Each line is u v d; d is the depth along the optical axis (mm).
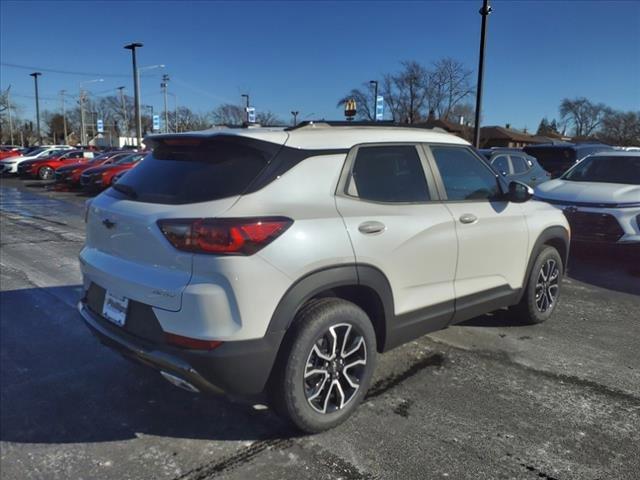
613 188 7453
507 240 4227
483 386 3705
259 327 2672
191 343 2625
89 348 4324
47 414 3299
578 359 4191
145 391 3605
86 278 3398
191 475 2713
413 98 40781
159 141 3254
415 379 3803
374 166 3330
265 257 2656
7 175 28250
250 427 3156
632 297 5973
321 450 2924
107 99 86000
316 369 2971
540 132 110188
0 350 4270
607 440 3053
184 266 2660
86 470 2750
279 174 2855
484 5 14383
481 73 14711
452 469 2768
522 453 2916
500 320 5074
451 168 3891
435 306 3646
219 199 2715
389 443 2992
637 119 77625
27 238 9430
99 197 3400
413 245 3375
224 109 58219
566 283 6555
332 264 2898
